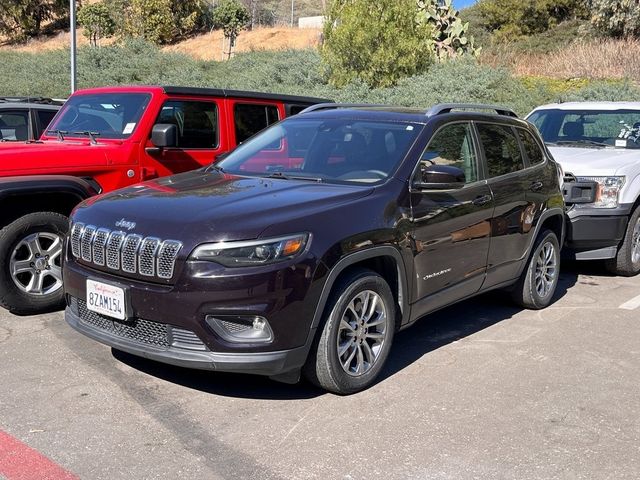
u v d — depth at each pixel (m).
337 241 4.27
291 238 4.09
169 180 5.25
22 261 5.84
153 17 39.09
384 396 4.54
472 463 3.69
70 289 4.66
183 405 4.31
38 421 4.03
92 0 46.81
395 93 17.69
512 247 6.01
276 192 4.64
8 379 4.61
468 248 5.40
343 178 5.03
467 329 6.02
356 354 4.56
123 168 6.48
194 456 3.69
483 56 26.55
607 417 4.31
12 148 6.13
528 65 24.42
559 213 6.67
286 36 37.94
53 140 7.02
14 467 3.52
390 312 4.73
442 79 17.67
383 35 18.50
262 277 3.97
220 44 37.78
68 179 5.99
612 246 7.83
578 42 27.50
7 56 30.62
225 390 4.55
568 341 5.75
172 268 4.04
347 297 4.37
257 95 7.76
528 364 5.20
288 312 4.05
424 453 3.79
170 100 6.93
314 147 5.43
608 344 5.69
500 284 6.05
